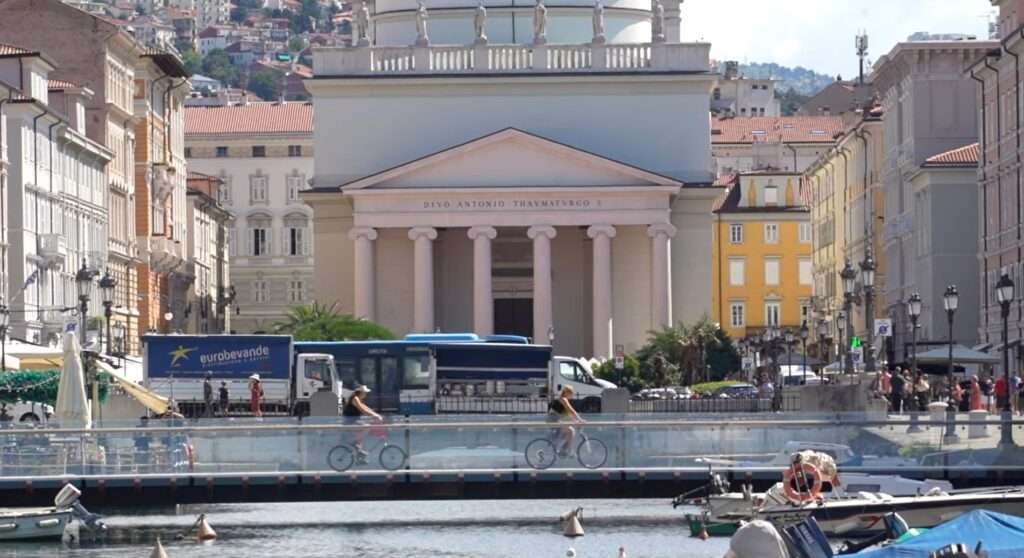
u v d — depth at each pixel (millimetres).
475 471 75875
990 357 122000
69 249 150750
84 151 155500
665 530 75375
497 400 118750
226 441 75875
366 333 138375
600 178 155125
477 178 154875
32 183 139250
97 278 155500
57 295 145625
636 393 131000
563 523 76875
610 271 155625
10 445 75625
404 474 75812
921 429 75688
